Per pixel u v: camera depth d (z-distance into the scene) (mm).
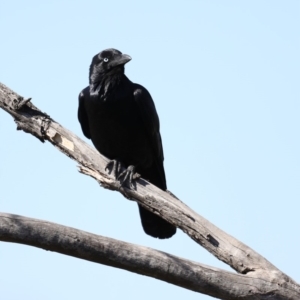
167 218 10414
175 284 8789
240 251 9664
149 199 10656
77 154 11156
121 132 13047
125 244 8594
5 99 11258
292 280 9281
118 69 12891
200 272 8766
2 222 8203
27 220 8289
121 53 13047
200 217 10086
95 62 13180
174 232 13109
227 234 9867
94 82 13086
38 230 8273
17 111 11242
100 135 13219
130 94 12977
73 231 8406
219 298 8969
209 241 9875
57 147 11266
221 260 9852
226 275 8891
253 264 9539
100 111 12953
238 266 9617
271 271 9391
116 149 13297
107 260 8539
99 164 11086
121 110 12906
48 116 11281
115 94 12875
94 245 8438
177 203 10398
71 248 8383
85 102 13219
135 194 10859
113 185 11016
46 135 11188
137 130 13109
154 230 13148
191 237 10133
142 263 8586
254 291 8992
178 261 8711
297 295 9156
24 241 8273
